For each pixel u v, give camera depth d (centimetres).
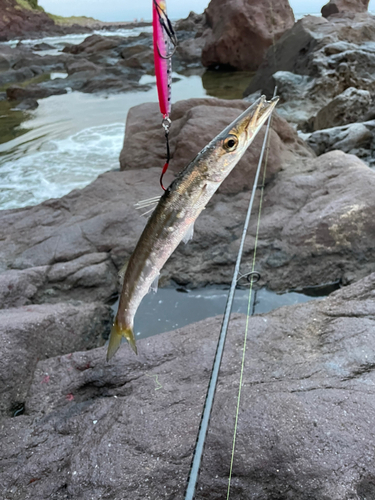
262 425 69
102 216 158
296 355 86
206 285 142
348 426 68
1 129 350
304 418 69
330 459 64
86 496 66
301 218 147
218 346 53
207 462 67
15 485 71
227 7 550
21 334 101
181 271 144
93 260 144
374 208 142
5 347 97
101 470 68
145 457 69
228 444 68
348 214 141
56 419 83
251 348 90
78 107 414
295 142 211
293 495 63
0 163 268
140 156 205
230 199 168
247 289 138
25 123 365
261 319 98
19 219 170
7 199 216
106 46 736
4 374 93
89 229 155
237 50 544
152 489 66
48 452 75
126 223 156
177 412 76
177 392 81
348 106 264
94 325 121
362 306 95
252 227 152
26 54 737
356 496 61
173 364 89
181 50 630
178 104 224
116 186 180
